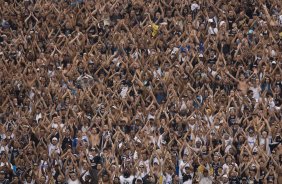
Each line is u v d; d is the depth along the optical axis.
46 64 132.50
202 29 135.12
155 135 120.62
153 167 116.62
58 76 129.62
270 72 129.62
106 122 123.38
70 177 116.56
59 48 135.50
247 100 125.00
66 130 121.31
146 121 123.06
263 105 124.38
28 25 139.12
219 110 122.56
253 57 131.88
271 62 131.00
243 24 136.38
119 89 128.12
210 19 136.25
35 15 139.62
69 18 138.38
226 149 119.19
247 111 124.00
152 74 129.38
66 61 133.38
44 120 122.94
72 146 120.81
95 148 119.38
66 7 139.75
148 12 137.50
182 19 136.88
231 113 122.94
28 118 124.12
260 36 134.12
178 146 118.50
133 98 125.94
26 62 134.38
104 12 138.62
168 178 116.50
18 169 118.19
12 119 123.94
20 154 119.06
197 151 118.25
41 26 138.38
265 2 139.50
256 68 130.50
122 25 136.88
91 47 134.12
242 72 129.88
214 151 117.94
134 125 122.56
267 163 117.25
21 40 136.88
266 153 120.00
